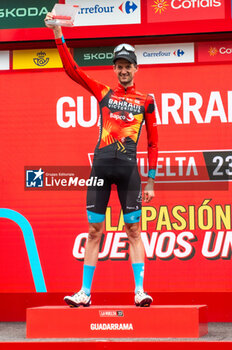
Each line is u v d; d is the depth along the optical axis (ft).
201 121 34.81
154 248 34.76
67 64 27.37
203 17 33.58
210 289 34.32
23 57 35.65
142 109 27.68
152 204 34.83
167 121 34.96
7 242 35.55
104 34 34.12
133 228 27.66
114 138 27.22
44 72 35.60
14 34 34.50
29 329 26.94
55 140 35.55
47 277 35.19
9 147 35.65
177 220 34.68
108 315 26.55
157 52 34.99
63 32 34.32
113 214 34.99
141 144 34.94
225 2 33.53
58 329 26.76
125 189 27.45
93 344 24.57
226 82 34.68
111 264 34.83
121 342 24.44
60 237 35.27
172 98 34.94
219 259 34.40
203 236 34.55
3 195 35.60
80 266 35.06
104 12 34.19
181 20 33.71
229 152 34.60
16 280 35.37
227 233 34.40
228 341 24.09
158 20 33.86
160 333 26.22
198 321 26.04
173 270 34.58
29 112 35.65
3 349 25.07
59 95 35.55
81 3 34.30
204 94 34.78
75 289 35.01
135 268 27.58
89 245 28.02
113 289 34.71
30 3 34.47
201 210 34.60
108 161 27.17
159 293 34.45
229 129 34.65
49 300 35.01
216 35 34.01
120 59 27.30
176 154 34.86
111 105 27.50
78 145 35.40
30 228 35.42
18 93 35.70
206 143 34.71
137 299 26.91
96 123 35.37
